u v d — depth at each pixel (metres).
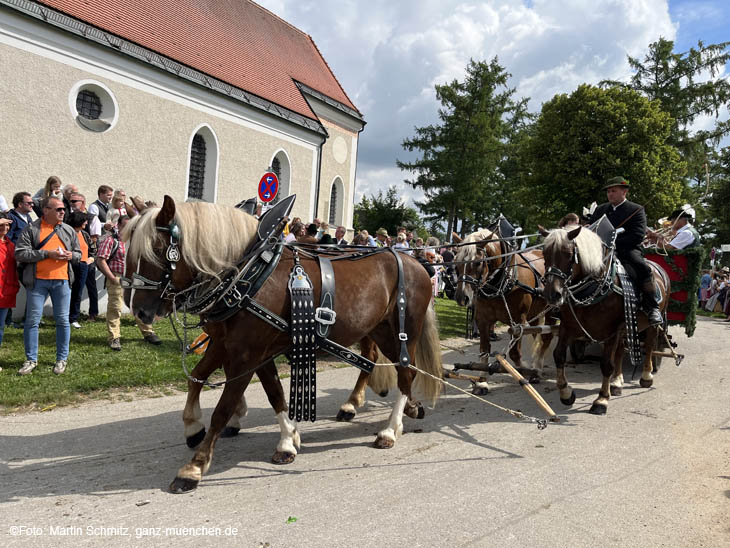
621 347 5.59
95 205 7.94
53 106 9.23
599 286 4.61
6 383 4.87
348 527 2.62
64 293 5.31
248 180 13.53
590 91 19.95
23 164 8.87
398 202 36.88
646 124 18.95
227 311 3.12
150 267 2.94
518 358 5.85
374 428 4.36
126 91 10.45
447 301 14.85
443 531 2.60
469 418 4.64
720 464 3.60
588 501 2.97
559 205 22.02
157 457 3.53
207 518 2.68
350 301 3.57
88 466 3.34
